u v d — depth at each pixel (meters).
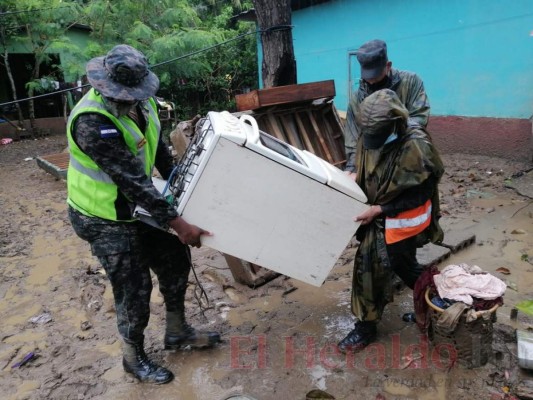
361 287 2.63
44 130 15.06
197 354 2.91
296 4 9.95
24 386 2.72
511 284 3.44
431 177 2.43
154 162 2.67
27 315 3.60
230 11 14.60
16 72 15.85
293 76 5.41
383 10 8.34
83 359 2.94
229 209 2.24
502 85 6.90
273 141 2.55
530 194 5.37
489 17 6.84
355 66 9.23
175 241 2.70
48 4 12.51
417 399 2.39
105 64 2.06
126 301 2.47
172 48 10.92
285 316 3.29
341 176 2.54
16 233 5.70
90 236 2.37
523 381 2.44
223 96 13.80
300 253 2.40
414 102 3.35
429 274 2.70
